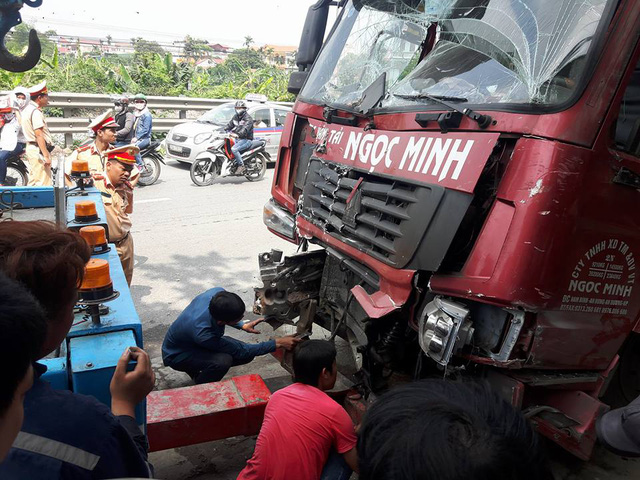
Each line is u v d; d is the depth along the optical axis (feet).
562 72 7.69
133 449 4.12
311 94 13.33
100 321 6.27
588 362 8.51
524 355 7.90
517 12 8.91
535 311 7.57
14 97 24.27
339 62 13.04
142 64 66.44
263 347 11.64
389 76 11.21
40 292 4.21
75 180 11.59
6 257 4.20
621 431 6.16
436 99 8.91
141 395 5.18
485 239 7.78
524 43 8.50
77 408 3.90
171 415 9.11
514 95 8.16
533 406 8.70
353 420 9.91
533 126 7.47
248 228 24.52
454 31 10.16
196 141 35.40
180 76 67.26
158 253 20.83
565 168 7.29
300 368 7.88
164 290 17.40
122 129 31.17
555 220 7.33
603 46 7.48
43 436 3.69
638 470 10.20
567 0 8.21
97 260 6.19
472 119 8.16
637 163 7.95
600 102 7.47
